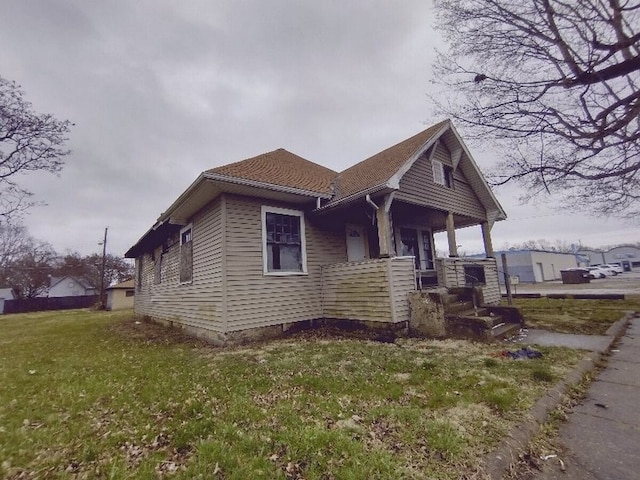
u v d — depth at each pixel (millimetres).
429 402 3578
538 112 5352
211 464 2535
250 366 5480
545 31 4910
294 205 9203
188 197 8188
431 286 10664
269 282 8320
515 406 3324
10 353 8422
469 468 2312
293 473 2371
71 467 2668
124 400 4215
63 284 51688
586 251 79250
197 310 9172
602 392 3840
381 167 9125
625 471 2295
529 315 10148
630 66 4445
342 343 7086
